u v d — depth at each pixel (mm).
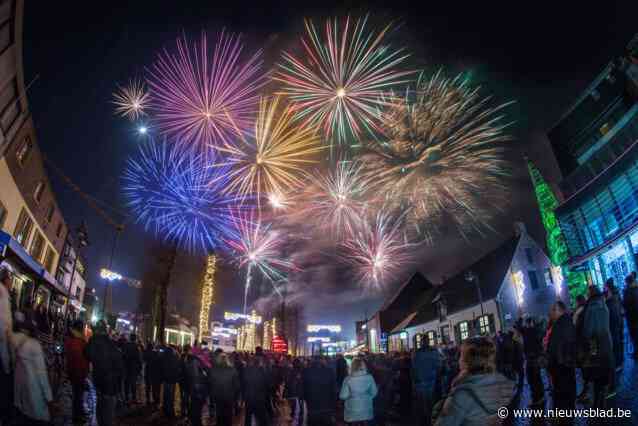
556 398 6355
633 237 15992
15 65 14453
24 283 20750
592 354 6113
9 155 17109
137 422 10000
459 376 3055
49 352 14805
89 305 44688
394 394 12352
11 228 18938
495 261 35375
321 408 7984
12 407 5828
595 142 20312
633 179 16516
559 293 29656
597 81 19875
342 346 89812
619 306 8875
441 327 40000
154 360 12922
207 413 12438
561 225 22047
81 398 8414
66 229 30594
